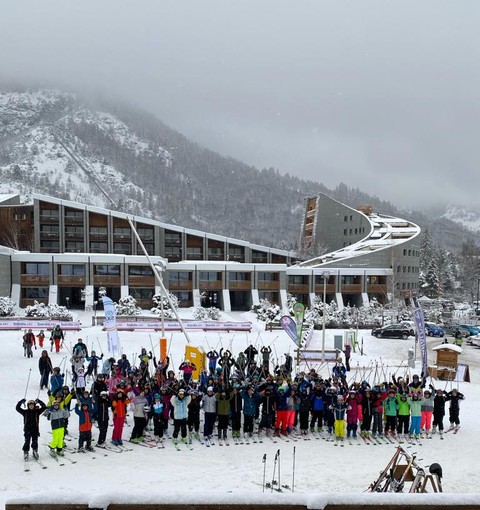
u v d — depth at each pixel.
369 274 74.19
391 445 16.23
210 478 12.52
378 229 99.88
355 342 37.31
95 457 13.85
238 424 16.34
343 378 21.72
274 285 68.44
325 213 115.62
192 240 83.62
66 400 14.34
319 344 41.03
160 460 13.84
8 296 59.00
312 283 72.12
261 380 19.23
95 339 35.44
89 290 60.09
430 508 3.80
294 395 16.97
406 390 17.47
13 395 20.16
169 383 16.75
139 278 63.66
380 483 10.10
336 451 15.39
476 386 26.06
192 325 42.16
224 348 35.59
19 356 28.52
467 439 17.06
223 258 84.75
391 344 42.56
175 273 65.56
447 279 116.94
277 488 11.96
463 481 13.36
